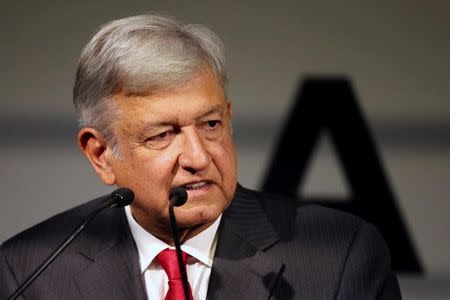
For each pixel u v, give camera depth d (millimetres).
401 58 8438
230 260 5117
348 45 8469
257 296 4988
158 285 5094
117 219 5453
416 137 8430
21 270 5406
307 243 5309
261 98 8539
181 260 4332
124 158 4816
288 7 8516
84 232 5445
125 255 5215
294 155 8516
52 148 8617
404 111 8430
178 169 4652
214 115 4660
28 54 8594
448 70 8398
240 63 8539
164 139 4672
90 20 8594
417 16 8422
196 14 8547
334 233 5398
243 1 8539
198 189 4672
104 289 5109
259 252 5188
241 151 8555
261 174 8531
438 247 8422
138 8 8562
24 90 8594
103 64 4691
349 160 8461
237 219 5328
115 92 4707
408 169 8430
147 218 4965
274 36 8531
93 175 8633
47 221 5762
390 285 5363
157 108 4578
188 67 4535
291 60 8523
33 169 8609
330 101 8492
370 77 8453
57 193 8625
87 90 4844
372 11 8461
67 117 8609
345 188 8477
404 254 8445
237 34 8547
